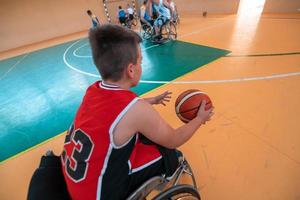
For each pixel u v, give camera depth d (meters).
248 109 2.15
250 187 1.42
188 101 1.15
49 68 4.55
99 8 9.45
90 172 0.71
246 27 5.37
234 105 2.25
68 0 8.45
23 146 2.09
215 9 7.91
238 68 3.09
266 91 2.41
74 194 0.76
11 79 4.17
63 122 2.43
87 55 5.20
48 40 8.26
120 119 0.67
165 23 4.88
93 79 3.64
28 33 7.89
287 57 3.22
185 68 3.38
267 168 1.53
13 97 3.30
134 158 0.86
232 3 7.31
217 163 1.62
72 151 0.76
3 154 2.01
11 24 7.44
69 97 3.05
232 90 2.54
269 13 6.59
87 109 0.75
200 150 1.76
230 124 1.99
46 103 2.94
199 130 1.97
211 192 1.42
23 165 1.85
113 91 0.73
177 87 2.81
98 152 0.69
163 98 1.40
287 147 1.67
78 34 8.60
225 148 1.75
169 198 0.90
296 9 5.91
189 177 1.54
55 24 8.45
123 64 0.73
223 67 3.20
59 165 0.95
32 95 3.28
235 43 4.25
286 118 1.96
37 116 2.62
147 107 0.72
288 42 3.85
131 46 0.73
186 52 4.12
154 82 3.05
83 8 8.96
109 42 0.71
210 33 5.27
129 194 0.83
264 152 1.66
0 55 6.78
